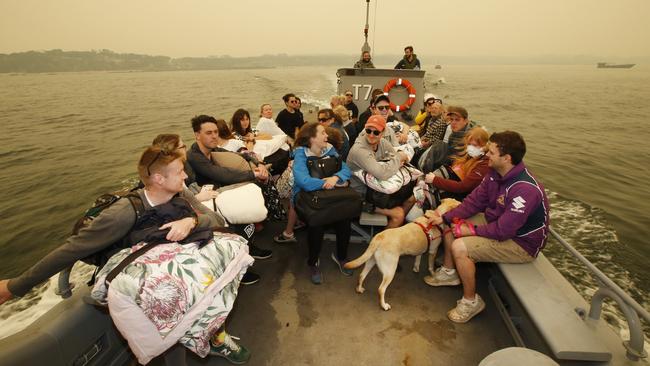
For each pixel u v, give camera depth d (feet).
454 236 8.34
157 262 4.96
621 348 6.15
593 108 116.26
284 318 8.58
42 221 30.30
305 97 85.56
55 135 71.56
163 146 7.50
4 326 13.57
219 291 5.49
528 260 8.04
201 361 7.42
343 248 10.14
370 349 7.67
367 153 10.20
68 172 44.27
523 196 7.41
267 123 16.99
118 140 65.36
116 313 4.71
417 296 9.43
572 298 7.26
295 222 12.03
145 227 5.41
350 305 9.05
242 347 7.39
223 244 5.82
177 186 5.52
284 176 13.30
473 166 10.22
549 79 357.82
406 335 8.05
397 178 10.38
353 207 9.20
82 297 6.79
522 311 7.88
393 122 15.81
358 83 24.23
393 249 8.64
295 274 10.32
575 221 25.07
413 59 27.91
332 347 7.72
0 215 31.55
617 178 38.91
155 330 4.85
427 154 12.94
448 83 241.55
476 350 7.63
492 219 8.50
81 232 5.02
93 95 189.78
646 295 16.88
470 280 8.14
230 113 91.35
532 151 53.47
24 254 25.32
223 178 9.86
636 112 106.32
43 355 5.67
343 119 17.24
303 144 9.82
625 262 19.35
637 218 26.40
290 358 7.45
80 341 6.37
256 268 10.60
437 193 11.50
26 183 40.22
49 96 188.55
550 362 5.05
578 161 46.96
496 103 127.65
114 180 40.60
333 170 9.92
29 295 15.25
